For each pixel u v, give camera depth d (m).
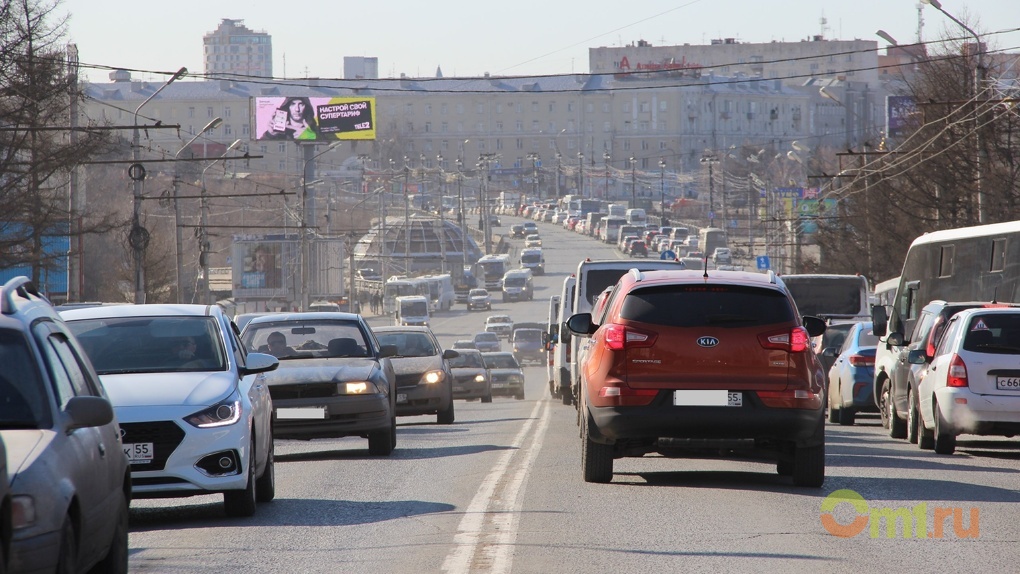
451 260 199.25
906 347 29.28
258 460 16.45
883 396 31.73
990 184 67.94
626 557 12.43
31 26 55.88
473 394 54.00
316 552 13.09
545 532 14.05
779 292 17.84
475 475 20.14
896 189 83.31
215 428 15.46
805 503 16.41
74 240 64.88
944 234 40.31
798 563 12.11
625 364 17.70
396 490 18.47
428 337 37.28
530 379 98.81
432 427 33.78
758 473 20.30
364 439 31.11
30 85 55.28
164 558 12.83
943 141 75.00
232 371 16.78
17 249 57.53
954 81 75.38
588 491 17.75
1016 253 35.66
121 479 10.98
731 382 17.50
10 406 9.53
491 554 12.66
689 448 17.94
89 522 9.61
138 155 66.81
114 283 108.12
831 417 36.75
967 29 58.84
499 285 187.88
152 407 15.36
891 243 86.44
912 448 26.12
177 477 15.24
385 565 12.23
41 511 8.54
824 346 42.19
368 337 26.05
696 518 15.05
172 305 18.22
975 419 23.80
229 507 15.78
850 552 12.73
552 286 187.00
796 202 141.75
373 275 192.00
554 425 33.16
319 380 23.73
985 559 12.39
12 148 55.09
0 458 8.01
